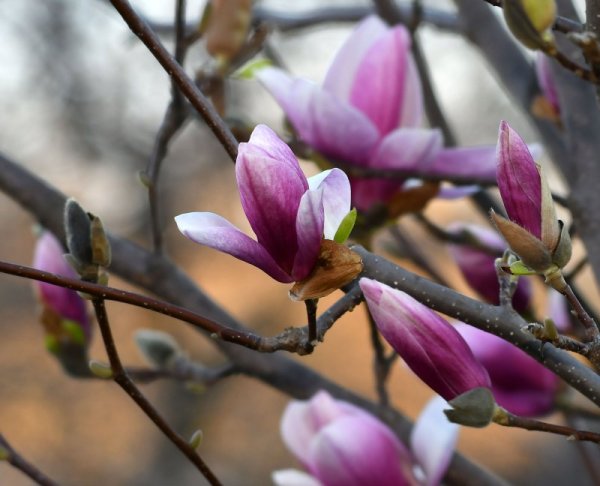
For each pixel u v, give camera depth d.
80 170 6.72
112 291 1.06
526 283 1.33
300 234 1.03
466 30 1.51
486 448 4.79
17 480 5.96
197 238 1.03
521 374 1.30
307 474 1.27
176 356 1.34
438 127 1.44
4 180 1.36
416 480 1.23
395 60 1.29
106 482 5.92
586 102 1.30
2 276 6.78
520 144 1.04
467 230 1.35
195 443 1.12
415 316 1.06
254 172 1.03
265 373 1.35
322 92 1.25
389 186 1.29
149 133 6.59
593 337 1.04
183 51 1.26
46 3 6.48
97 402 6.23
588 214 1.29
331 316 1.06
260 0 1.67
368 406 1.35
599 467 1.47
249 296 6.30
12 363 6.47
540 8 1.10
